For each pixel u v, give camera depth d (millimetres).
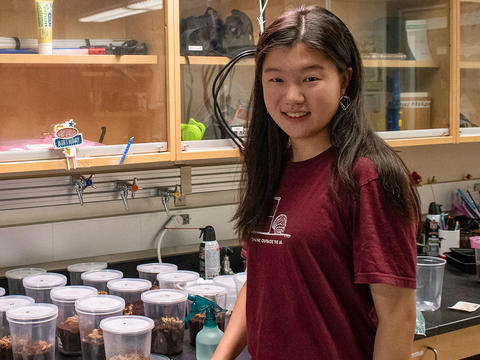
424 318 1945
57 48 1937
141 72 2029
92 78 1988
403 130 2656
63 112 1976
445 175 3275
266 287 1198
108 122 2020
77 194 2207
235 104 2262
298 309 1152
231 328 1435
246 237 1273
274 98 1146
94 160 1911
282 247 1165
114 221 2312
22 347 1579
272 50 1124
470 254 2561
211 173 2498
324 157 1181
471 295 2201
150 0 2002
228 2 2207
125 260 2359
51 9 1891
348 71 1164
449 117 2744
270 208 1247
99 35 2000
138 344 1525
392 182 1070
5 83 1892
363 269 1071
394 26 2650
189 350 1720
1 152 1793
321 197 1136
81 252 2260
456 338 1960
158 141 2062
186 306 1850
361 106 1168
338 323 1137
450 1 2676
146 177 2340
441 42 2729
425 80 2742
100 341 1605
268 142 1280
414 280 1073
